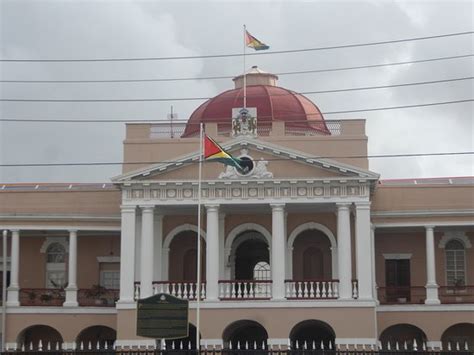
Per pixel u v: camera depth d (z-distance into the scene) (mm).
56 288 48906
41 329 48719
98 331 48594
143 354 37250
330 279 44906
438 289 47656
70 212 48750
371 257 44500
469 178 50375
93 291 48000
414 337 47562
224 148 43781
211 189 43906
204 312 43031
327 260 47531
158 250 46406
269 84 55438
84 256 50094
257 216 46688
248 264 48312
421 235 49219
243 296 43438
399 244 49250
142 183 44000
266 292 43406
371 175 43219
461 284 48469
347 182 43375
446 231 49156
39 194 49406
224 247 46281
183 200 43938
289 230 46656
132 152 46031
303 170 43750
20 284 49969
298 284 43562
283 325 42781
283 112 51281
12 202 49312
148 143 46031
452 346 47312
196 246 48094
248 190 43875
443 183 49281
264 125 48500
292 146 45656
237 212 46312
